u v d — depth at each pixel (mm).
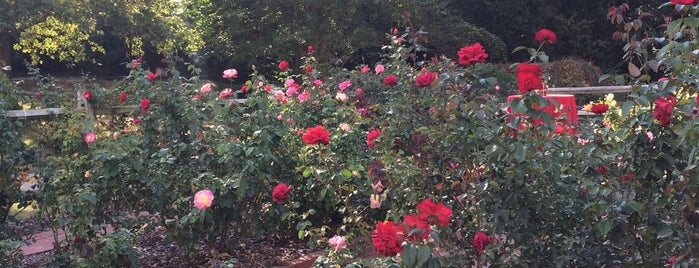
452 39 17734
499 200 2406
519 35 22078
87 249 3260
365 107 5211
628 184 2363
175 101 4199
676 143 2219
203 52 19734
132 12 17625
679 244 2232
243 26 17531
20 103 4270
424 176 2756
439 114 2707
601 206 2270
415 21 16953
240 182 3557
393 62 5820
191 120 4207
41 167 3664
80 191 3359
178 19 18656
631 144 2334
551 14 21609
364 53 18938
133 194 3854
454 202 2609
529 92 2303
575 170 2557
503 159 2416
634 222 2398
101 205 3699
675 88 2256
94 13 17391
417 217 1915
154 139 4176
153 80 4359
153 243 4328
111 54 24641
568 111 3135
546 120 2293
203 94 4445
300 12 17047
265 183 3773
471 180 2568
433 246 1914
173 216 3779
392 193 2789
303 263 3830
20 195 3627
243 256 3988
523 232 2420
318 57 16281
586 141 2820
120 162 3627
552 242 2432
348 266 2375
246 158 3652
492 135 2459
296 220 4188
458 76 2689
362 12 16922
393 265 2008
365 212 3916
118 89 4605
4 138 3557
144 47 21219
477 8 21734
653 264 2305
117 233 3420
